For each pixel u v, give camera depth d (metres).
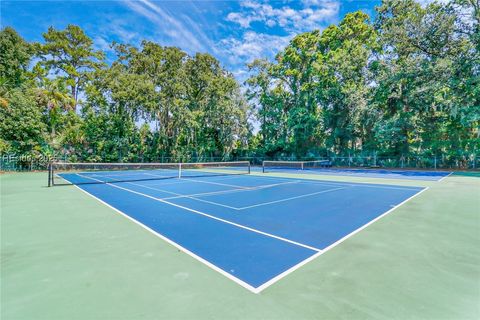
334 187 11.73
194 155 35.41
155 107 29.30
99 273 3.23
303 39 33.25
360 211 6.74
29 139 23.91
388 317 2.29
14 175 19.78
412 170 23.56
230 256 3.77
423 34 20.64
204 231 5.02
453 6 19.94
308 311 2.41
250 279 3.06
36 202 8.23
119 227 5.32
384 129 24.92
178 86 30.17
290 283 2.96
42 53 35.19
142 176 18.86
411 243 4.26
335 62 28.03
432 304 2.49
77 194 9.95
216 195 9.47
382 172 21.67
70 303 2.56
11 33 26.55
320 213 6.52
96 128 28.03
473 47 19.00
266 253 3.88
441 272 3.19
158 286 2.90
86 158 27.69
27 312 2.41
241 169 28.64
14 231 5.04
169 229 5.16
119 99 27.66
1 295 2.71
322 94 29.34
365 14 30.45
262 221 5.77
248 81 36.88
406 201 8.11
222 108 33.44
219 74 36.25
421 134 24.91
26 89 26.16
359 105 26.97
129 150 30.19
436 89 21.61
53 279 3.07
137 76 29.19
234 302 2.57
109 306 2.50
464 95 20.30
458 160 22.91
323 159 30.81
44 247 4.15
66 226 5.40
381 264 3.44
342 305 2.50
